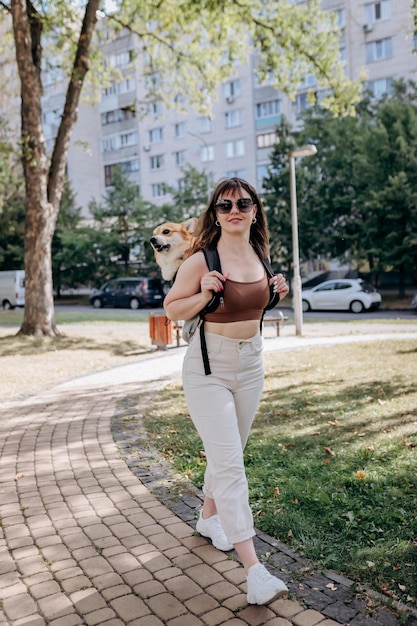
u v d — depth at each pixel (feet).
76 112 46.88
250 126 139.95
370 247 96.32
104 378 31.63
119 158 166.71
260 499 12.62
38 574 9.88
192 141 149.69
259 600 8.16
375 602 8.49
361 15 123.75
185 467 15.17
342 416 19.90
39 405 24.56
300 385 26.37
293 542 10.49
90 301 115.55
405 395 23.04
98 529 11.61
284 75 58.39
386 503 12.02
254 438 17.60
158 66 62.13
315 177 105.50
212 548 10.61
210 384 9.05
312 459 15.30
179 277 9.21
